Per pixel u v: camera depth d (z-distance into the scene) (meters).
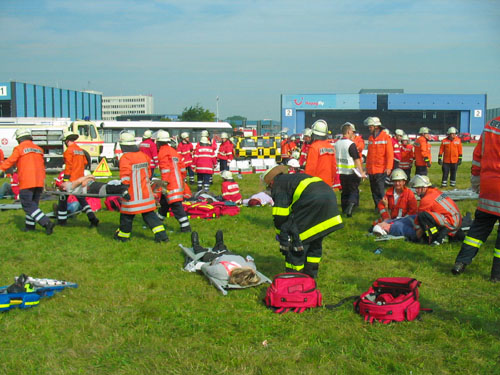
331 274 6.80
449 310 5.46
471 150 47.53
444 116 82.62
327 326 5.01
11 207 13.08
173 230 10.06
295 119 79.81
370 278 6.66
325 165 9.62
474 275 6.72
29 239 9.27
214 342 4.71
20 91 75.88
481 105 80.06
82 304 5.69
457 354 4.41
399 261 7.50
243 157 32.16
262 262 7.52
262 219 11.23
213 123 36.75
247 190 17.25
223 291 6.00
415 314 5.17
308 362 4.29
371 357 4.32
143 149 16.84
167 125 35.22
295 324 5.09
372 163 11.80
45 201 14.78
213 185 19.94
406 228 8.84
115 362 4.32
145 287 6.32
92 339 4.77
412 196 9.10
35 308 5.55
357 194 12.45
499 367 4.17
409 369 4.14
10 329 4.98
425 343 4.63
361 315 5.29
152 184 9.11
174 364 4.27
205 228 10.24
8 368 4.21
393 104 79.44
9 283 6.54
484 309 5.45
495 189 6.45
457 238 8.57
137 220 11.12
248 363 4.24
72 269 7.18
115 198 12.51
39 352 4.50
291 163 14.20
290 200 5.96
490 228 6.76
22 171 9.60
